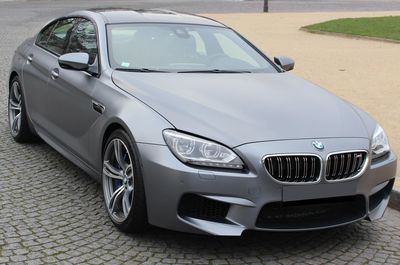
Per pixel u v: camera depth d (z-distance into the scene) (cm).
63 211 475
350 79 1138
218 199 377
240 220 379
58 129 550
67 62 490
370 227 473
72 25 595
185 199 384
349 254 420
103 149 458
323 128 411
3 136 698
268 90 470
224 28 605
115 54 505
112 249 409
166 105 418
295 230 393
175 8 2977
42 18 2370
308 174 386
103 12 578
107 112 447
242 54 566
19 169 579
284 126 404
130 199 423
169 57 520
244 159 379
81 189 527
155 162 389
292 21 2458
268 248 421
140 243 420
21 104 650
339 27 2092
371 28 2048
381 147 435
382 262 409
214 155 380
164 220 392
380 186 431
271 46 1670
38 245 411
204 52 543
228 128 393
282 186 381
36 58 621
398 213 509
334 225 404
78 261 389
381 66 1317
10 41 1630
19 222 450
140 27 548
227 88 461
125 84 459
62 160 612
